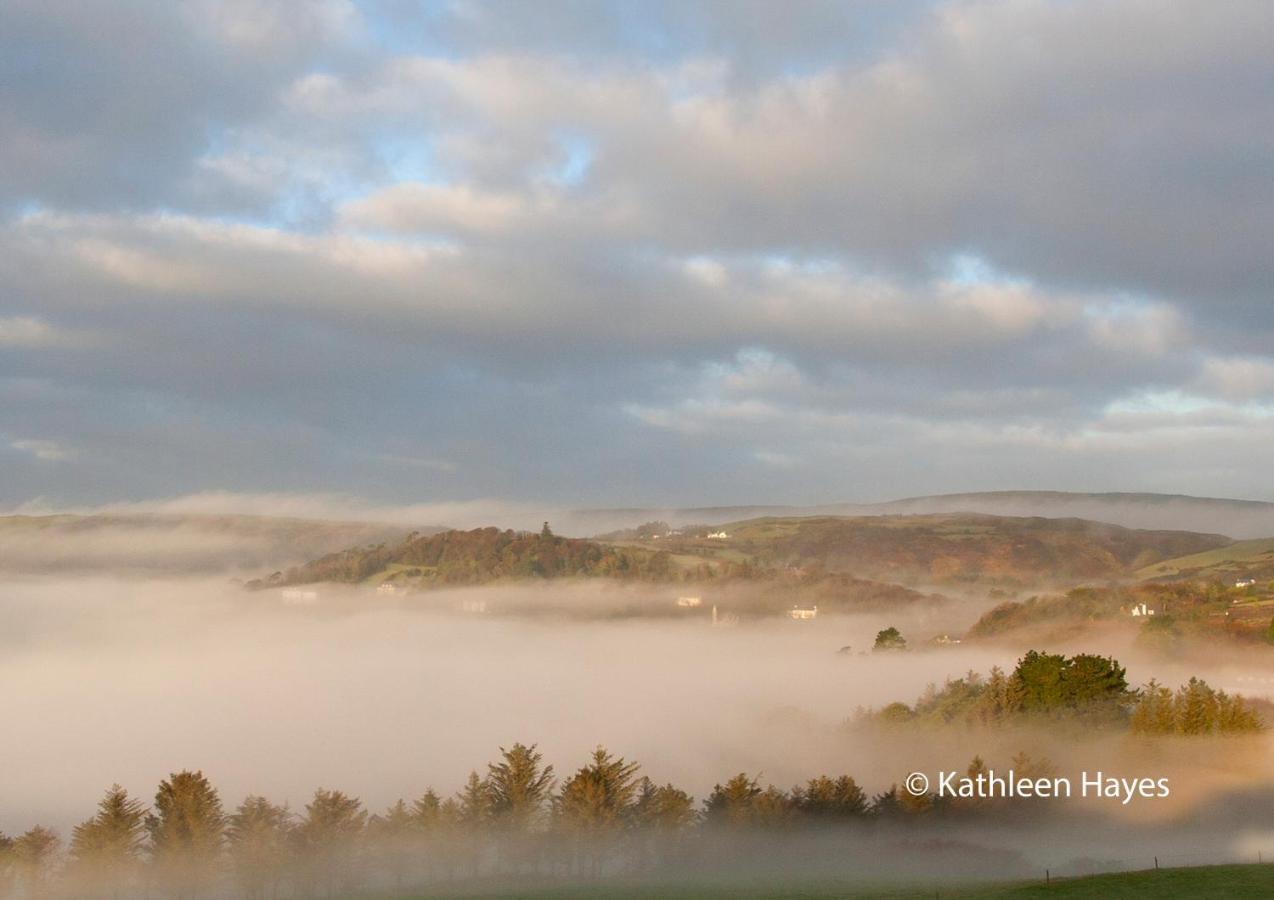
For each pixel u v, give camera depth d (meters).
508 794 91.50
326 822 88.19
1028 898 50.78
